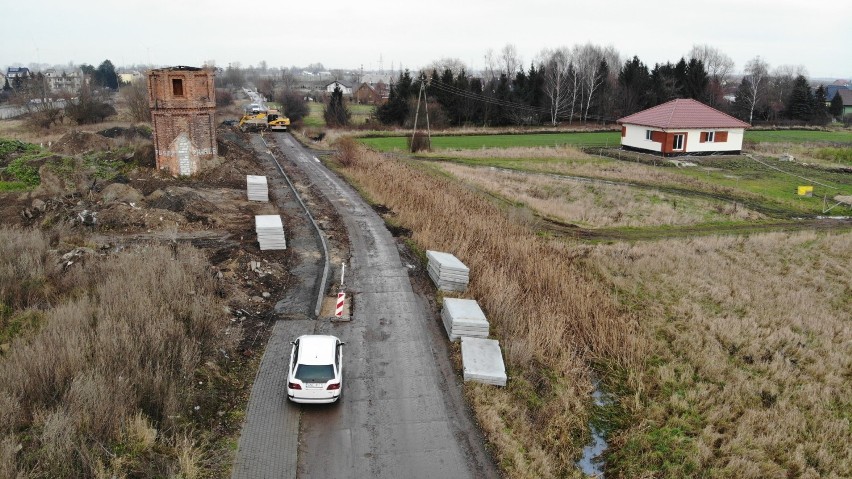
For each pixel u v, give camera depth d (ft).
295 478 47.62
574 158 207.31
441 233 107.76
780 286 97.25
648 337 77.87
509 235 107.86
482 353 66.33
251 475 47.34
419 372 64.69
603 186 161.48
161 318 62.75
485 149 216.54
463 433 54.85
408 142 219.82
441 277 84.17
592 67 352.90
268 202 126.72
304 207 125.08
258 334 70.49
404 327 74.69
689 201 150.20
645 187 163.02
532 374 65.41
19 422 46.60
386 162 173.27
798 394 66.44
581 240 118.52
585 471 54.19
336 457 50.47
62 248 86.07
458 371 65.41
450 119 305.94
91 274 75.61
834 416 62.59
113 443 46.09
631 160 206.90
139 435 47.19
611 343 74.54
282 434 52.80
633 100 330.54
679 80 354.54
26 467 41.27
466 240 101.65
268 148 201.67
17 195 115.34
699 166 197.26
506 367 66.08
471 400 59.93
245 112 318.86
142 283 70.38
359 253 100.32
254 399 57.57
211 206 113.19
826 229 131.85
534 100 332.39
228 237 101.86
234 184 135.74
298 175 158.61
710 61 547.90
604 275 98.89
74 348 54.24
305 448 51.34
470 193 141.49
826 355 75.82
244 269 86.02
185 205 110.01
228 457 49.11
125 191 115.55
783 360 73.82
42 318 66.39
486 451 52.70
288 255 96.84
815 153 227.20
